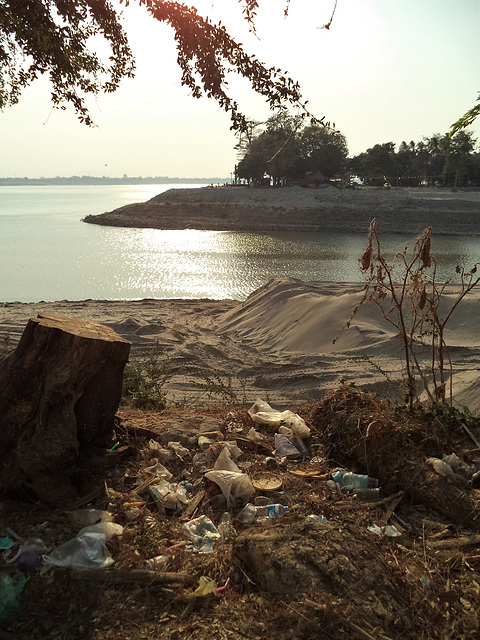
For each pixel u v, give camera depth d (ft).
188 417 19.72
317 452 16.76
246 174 370.94
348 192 303.68
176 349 54.70
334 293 68.44
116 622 9.82
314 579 9.98
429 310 19.93
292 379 44.73
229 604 10.11
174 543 12.12
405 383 20.92
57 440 13.03
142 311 70.90
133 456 15.85
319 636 9.11
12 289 105.50
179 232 241.14
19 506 12.85
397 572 10.77
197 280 115.96
